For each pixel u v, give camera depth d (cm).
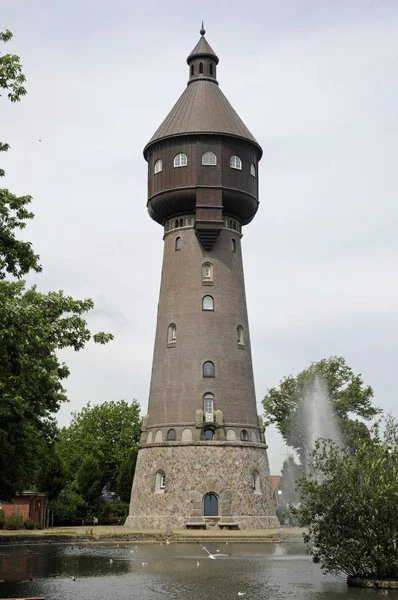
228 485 6444
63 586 2920
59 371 3222
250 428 6738
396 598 2473
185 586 2909
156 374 6944
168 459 6569
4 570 3488
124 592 2750
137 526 6619
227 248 7025
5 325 2612
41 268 2959
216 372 6706
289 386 7456
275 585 2911
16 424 4041
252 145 7056
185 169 6819
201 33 7462
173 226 7100
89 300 2936
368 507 2722
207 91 7169
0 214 2844
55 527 7238
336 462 2891
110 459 10262
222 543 5388
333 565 2847
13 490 4647
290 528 6881
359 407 7175
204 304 6869
